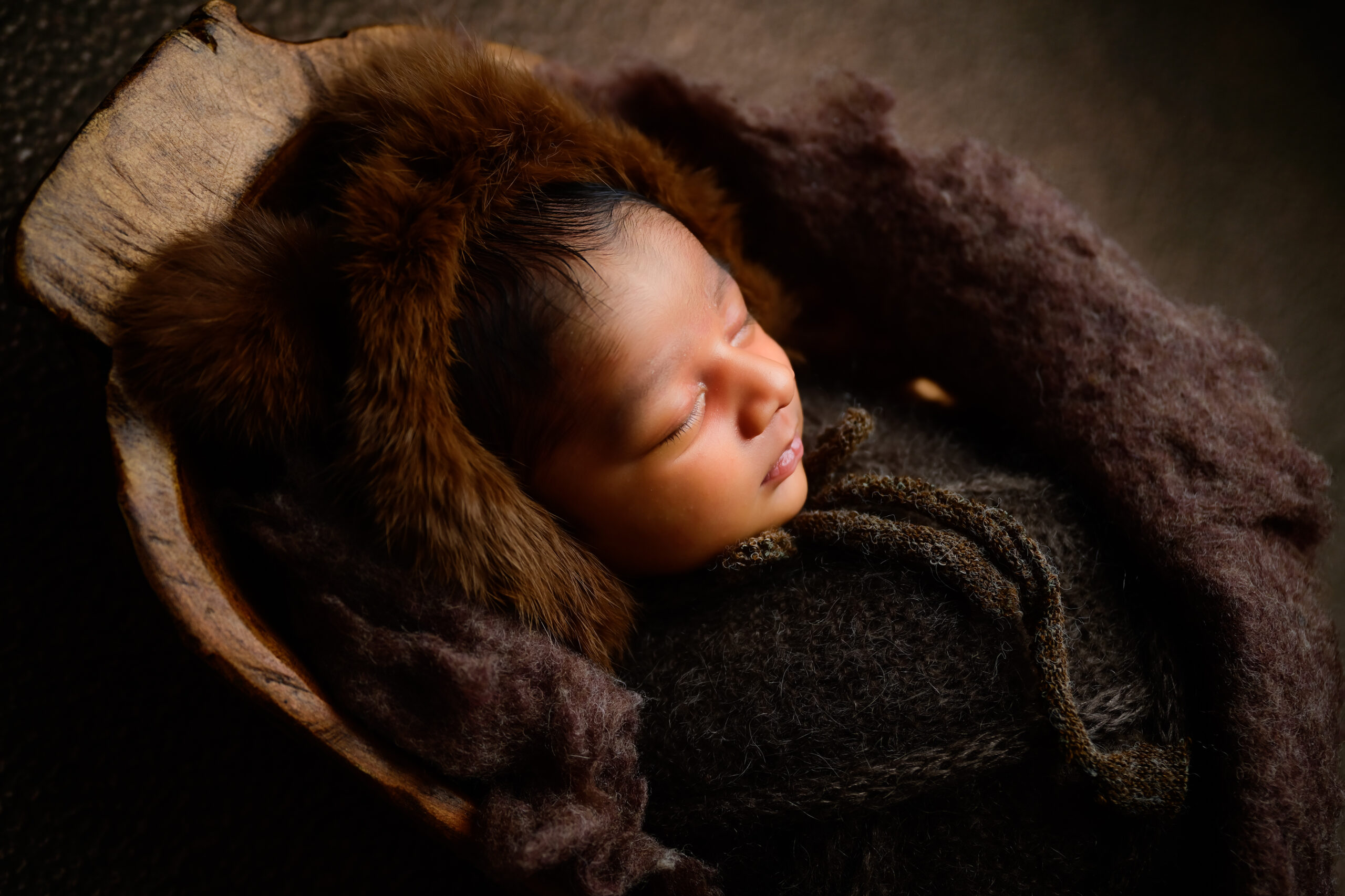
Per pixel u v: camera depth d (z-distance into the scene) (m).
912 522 0.63
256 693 0.53
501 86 0.65
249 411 0.57
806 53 1.07
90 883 0.71
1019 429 0.73
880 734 0.58
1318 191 1.12
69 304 0.53
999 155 0.77
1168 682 0.60
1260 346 0.72
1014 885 0.58
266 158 0.63
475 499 0.57
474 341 0.60
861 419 0.69
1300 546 0.67
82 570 0.73
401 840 0.79
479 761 0.56
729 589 0.64
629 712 0.58
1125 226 1.09
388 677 0.56
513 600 0.59
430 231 0.58
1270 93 1.14
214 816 0.75
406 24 0.74
